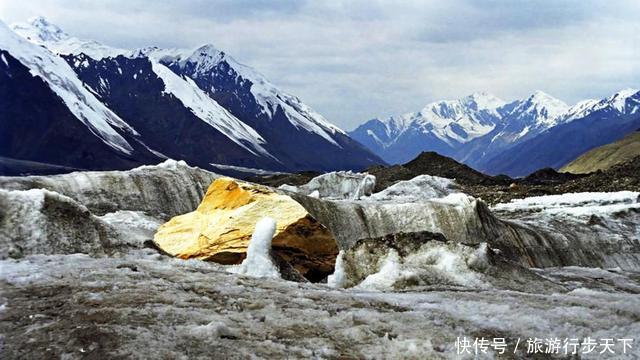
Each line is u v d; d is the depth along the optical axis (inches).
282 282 671.1
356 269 872.9
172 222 1189.7
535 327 513.3
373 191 2812.5
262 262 825.5
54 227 783.7
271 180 3860.7
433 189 2706.7
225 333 446.6
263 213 1064.8
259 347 427.2
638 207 2135.8
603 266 1820.9
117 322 454.3
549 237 1845.5
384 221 1729.8
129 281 589.0
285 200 1083.3
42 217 781.3
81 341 411.8
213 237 1050.7
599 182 2773.1
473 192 2819.9
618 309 581.6
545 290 839.1
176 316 478.6
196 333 437.4
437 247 874.1
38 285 555.2
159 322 460.8
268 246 850.1
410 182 2755.9
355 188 2736.2
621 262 1845.5
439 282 804.6
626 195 2324.1
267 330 468.4
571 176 3595.0
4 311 474.3
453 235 1712.6
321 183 2755.9
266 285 637.3
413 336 473.7
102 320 457.7
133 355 394.9
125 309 485.4
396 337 472.7
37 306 491.8
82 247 786.2
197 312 493.4
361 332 470.6
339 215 1675.7
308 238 1043.3
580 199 2345.0
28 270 610.2
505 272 856.9
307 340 451.2
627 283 1042.7
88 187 1531.7
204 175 1747.0
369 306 562.6
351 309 544.4
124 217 1343.5
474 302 590.2
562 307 578.6
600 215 2082.9
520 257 1717.5
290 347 432.8
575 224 2017.7
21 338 418.3
